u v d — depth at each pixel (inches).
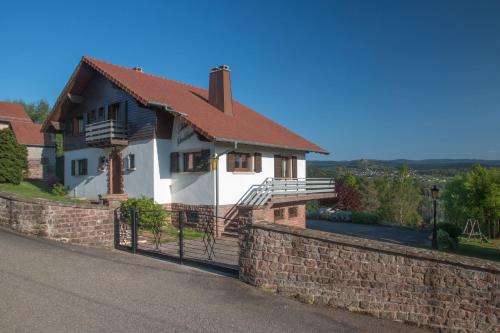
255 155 844.6
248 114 1063.6
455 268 290.2
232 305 310.2
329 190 1029.8
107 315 268.5
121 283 342.0
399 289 305.9
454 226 1077.8
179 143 799.1
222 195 754.8
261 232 359.3
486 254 907.4
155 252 453.7
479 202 1428.4
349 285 321.4
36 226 491.2
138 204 634.8
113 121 828.0
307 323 286.7
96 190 930.1
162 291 329.4
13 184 1003.9
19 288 307.4
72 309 274.5
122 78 825.5
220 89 925.8
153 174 784.3
